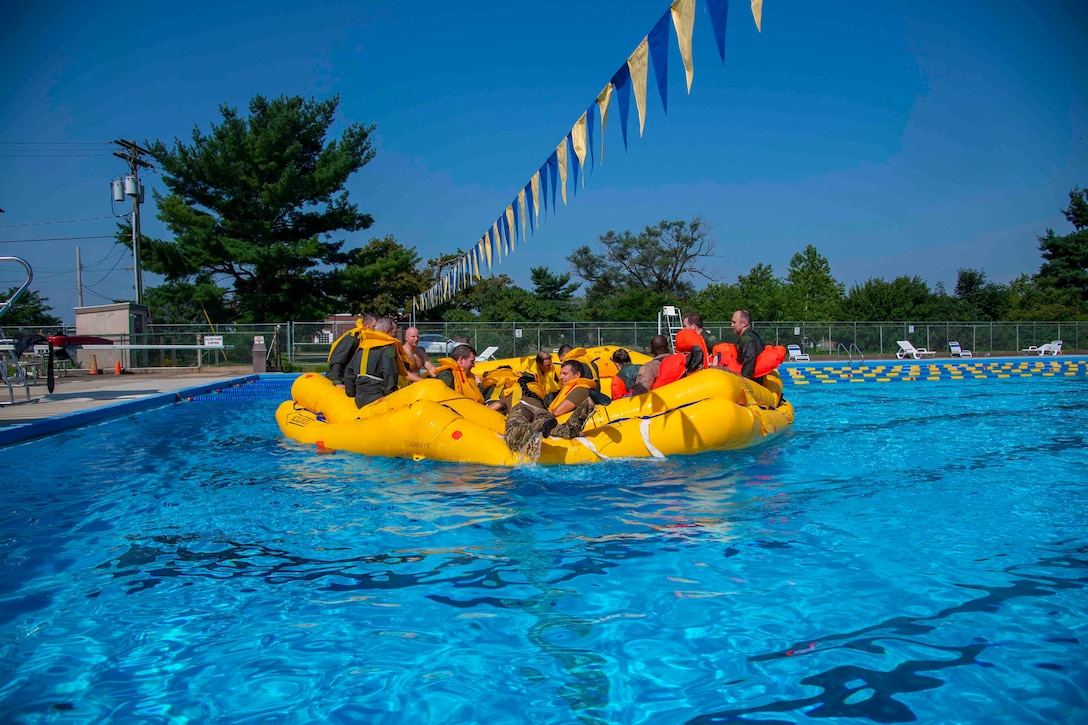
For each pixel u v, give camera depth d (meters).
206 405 12.44
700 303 42.34
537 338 25.67
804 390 15.05
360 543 4.00
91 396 12.29
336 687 2.38
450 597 3.16
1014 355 28.52
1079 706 2.19
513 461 6.05
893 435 8.01
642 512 4.57
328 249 34.06
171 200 30.89
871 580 3.28
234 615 3.01
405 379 7.87
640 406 6.43
